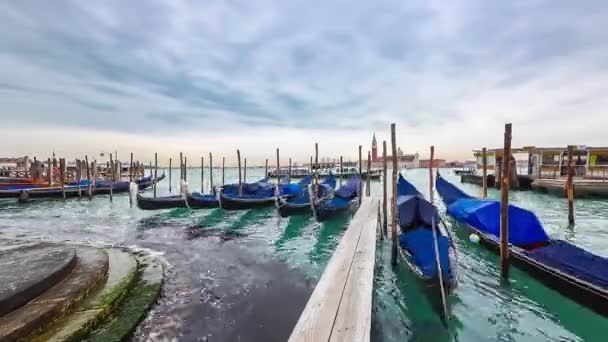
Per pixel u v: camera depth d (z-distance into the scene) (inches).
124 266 336.8
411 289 287.4
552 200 865.5
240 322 247.8
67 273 282.4
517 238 341.4
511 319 245.0
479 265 355.3
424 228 350.9
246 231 568.1
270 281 329.4
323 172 2192.4
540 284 278.5
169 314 257.4
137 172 1615.4
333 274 237.9
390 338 223.9
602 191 832.3
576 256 280.5
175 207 768.9
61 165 999.6
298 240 501.4
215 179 2598.4
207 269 365.1
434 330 232.8
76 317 225.5
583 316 236.5
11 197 995.9
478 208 380.5
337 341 150.4
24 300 224.1
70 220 692.1
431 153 605.9
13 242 487.5
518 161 1610.5
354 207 679.1
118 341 213.6
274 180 2118.6
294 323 247.3
